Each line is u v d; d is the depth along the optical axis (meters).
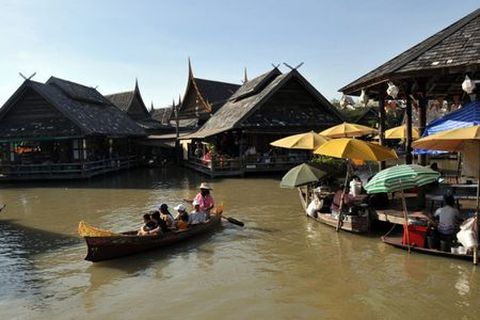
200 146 36.53
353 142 11.83
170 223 12.27
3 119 31.36
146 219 11.74
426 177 10.13
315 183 15.46
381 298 7.94
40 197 21.88
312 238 12.03
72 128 29.86
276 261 10.24
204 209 13.80
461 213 10.95
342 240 11.66
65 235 13.51
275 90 29.25
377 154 11.66
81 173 28.89
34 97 31.06
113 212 17.31
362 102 13.64
